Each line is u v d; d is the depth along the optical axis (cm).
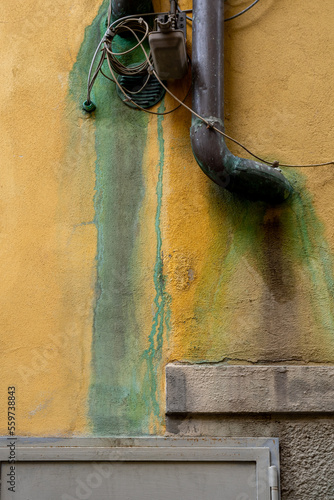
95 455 256
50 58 321
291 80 303
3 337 281
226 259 280
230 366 265
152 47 270
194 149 275
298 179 290
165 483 251
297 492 251
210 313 274
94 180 298
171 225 287
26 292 286
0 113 314
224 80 305
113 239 289
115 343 275
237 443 255
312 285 275
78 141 305
